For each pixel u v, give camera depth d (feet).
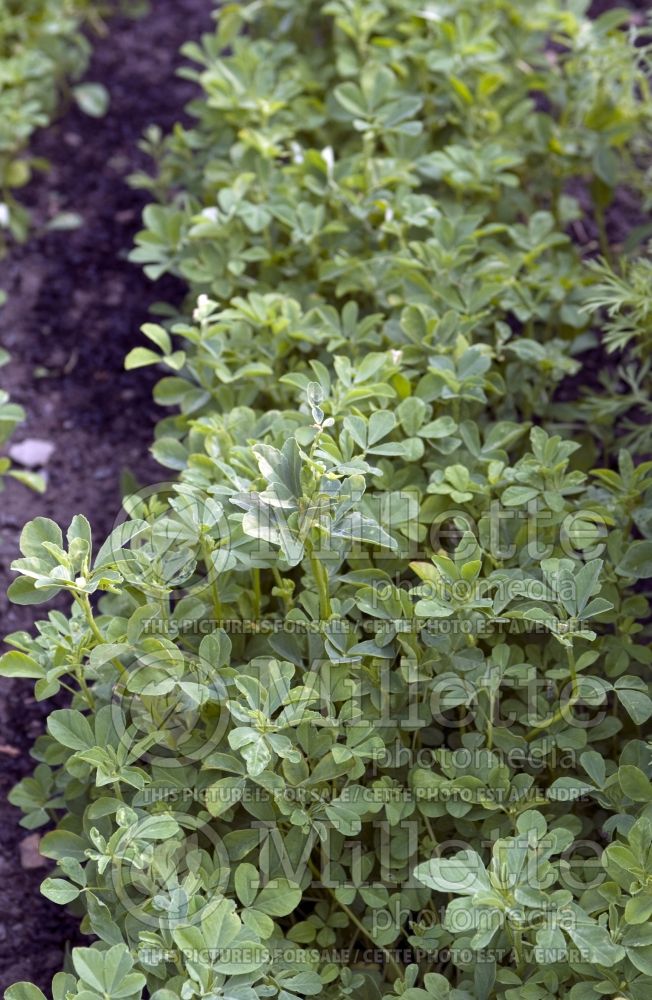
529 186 4.34
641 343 4.02
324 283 4.00
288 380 3.55
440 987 3.16
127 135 4.83
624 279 4.02
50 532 3.29
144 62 5.09
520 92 4.33
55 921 3.60
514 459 3.84
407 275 3.80
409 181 3.97
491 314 3.91
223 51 5.00
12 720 3.81
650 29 4.12
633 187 4.53
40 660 3.35
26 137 4.69
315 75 4.40
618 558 3.44
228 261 3.93
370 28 4.24
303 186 4.05
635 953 3.10
